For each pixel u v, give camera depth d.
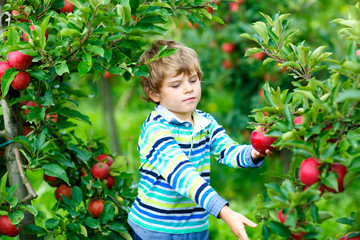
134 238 2.09
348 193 4.12
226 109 5.94
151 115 2.05
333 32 4.03
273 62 3.83
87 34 1.70
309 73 1.79
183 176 1.75
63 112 2.18
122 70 1.84
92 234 2.17
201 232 2.07
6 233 1.84
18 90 2.03
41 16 1.98
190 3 2.10
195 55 2.06
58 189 2.31
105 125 6.68
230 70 4.38
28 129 2.18
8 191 1.86
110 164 2.37
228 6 4.14
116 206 2.25
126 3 1.80
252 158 1.96
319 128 1.35
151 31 1.82
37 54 1.76
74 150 2.20
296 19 4.03
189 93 1.96
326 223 3.37
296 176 1.62
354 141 1.31
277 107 1.61
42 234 2.00
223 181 5.36
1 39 1.98
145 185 2.03
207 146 2.12
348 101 1.33
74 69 2.32
